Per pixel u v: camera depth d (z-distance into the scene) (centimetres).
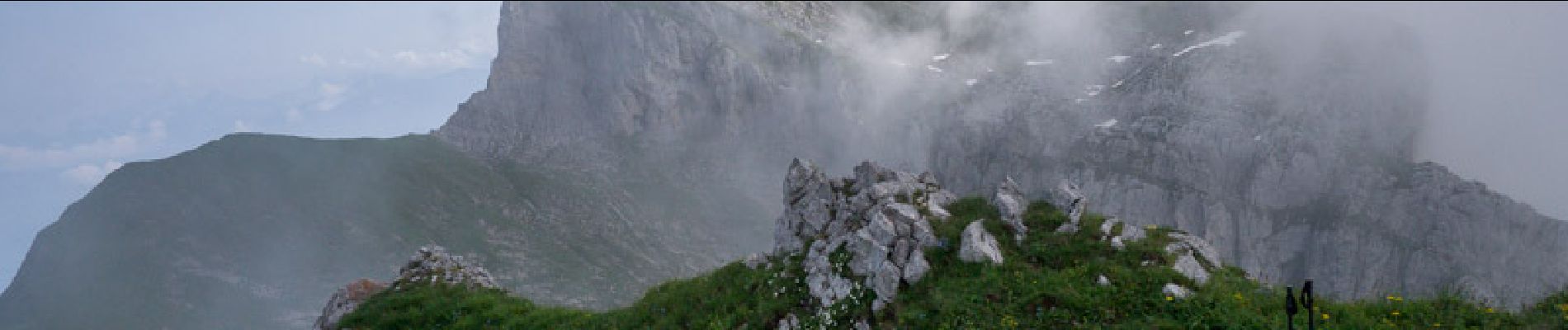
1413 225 18325
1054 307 1778
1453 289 1767
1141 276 1848
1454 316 1595
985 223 2220
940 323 1797
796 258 2369
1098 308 1744
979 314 1792
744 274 2400
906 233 2197
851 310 1986
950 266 2019
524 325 2662
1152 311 1714
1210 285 1814
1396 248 18225
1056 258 2012
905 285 2006
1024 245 2100
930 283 1969
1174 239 2091
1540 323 1530
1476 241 17200
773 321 2081
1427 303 1675
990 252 2019
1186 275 1867
